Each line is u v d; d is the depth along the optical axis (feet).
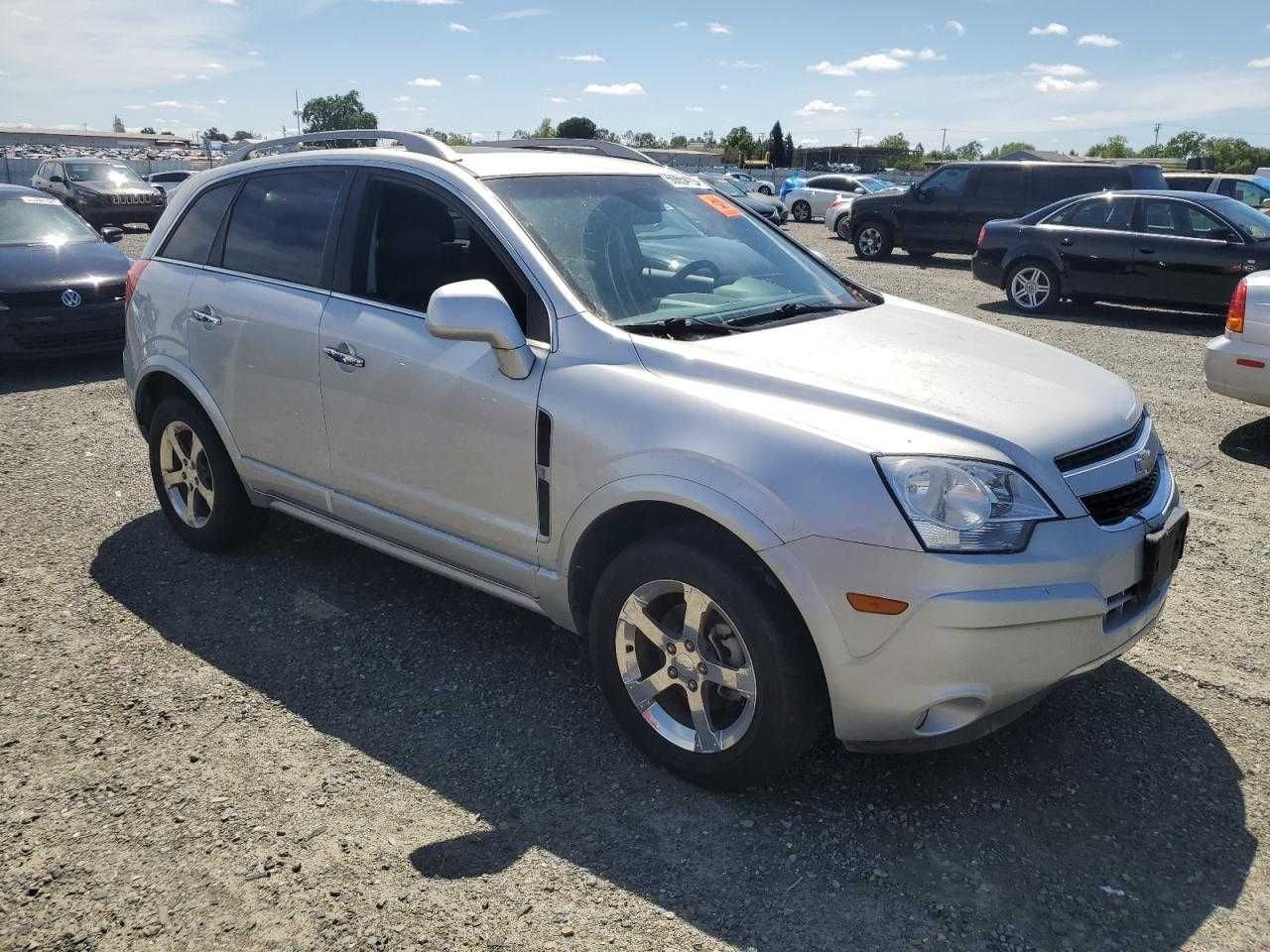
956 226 60.23
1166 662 12.12
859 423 8.82
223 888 8.35
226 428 13.85
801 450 8.61
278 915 8.05
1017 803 9.48
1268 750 10.35
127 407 24.29
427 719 10.91
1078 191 56.13
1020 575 8.26
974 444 8.65
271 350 12.87
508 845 8.89
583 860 8.70
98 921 8.00
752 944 7.77
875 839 8.96
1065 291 40.98
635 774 9.93
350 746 10.40
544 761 10.16
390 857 8.73
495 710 11.10
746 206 14.33
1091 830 9.11
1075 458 9.08
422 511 11.57
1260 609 13.57
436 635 12.80
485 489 10.79
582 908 8.14
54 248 29.32
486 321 9.78
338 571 14.66
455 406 10.84
